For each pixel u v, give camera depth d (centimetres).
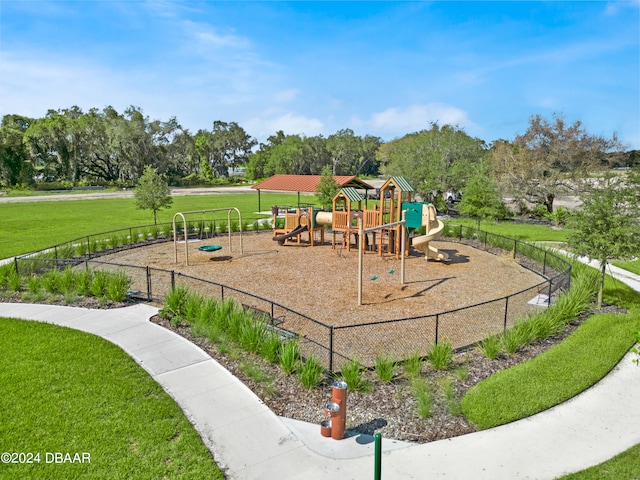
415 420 671
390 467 565
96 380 771
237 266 1683
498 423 659
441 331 1022
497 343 928
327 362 863
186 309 1077
